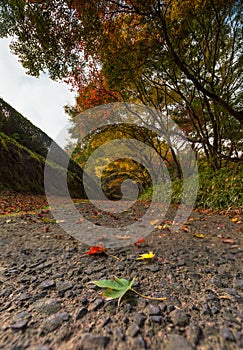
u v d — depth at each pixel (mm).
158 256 1416
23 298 891
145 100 6305
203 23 3980
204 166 5723
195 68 4793
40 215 3041
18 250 1542
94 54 4297
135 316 746
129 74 4156
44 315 767
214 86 4926
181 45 4090
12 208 4012
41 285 1009
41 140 10367
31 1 3320
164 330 671
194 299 866
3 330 689
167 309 789
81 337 642
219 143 5371
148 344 609
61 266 1250
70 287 986
